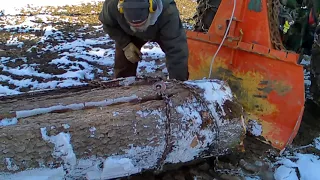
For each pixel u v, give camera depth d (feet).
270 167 10.18
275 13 11.04
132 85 10.21
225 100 9.46
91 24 24.90
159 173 9.57
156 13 9.65
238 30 11.48
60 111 8.70
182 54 10.69
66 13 27.99
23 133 7.94
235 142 9.47
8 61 17.75
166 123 8.74
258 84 11.31
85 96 9.34
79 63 17.60
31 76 16.16
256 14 11.06
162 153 8.81
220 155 9.75
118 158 8.44
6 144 7.79
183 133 8.85
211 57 12.24
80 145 8.14
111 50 19.52
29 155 7.88
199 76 12.66
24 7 29.76
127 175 8.75
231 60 11.75
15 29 23.22
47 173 8.02
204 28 12.98
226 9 11.62
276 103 11.02
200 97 9.25
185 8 29.71
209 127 9.08
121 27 10.94
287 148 11.04
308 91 13.64
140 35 10.85
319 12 12.23
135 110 8.74
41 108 8.64
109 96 9.27
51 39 21.29
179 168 9.78
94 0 33.17
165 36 10.56
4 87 14.96
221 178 9.70
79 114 8.58
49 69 16.90
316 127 12.10
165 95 9.17
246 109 11.66
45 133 8.02
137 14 9.28
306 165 10.46
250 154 10.58
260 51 11.05
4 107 8.70
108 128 8.35
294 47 12.69
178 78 10.93
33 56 18.49
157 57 18.38
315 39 11.70
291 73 10.60
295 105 10.64
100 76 16.31
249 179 9.83
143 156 8.66
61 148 8.02
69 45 20.24
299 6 12.35
